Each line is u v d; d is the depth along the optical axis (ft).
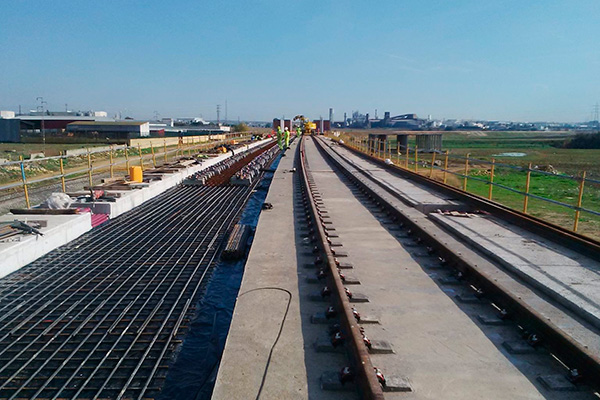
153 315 19.49
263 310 15.98
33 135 204.13
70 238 30.58
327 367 12.30
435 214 33.55
